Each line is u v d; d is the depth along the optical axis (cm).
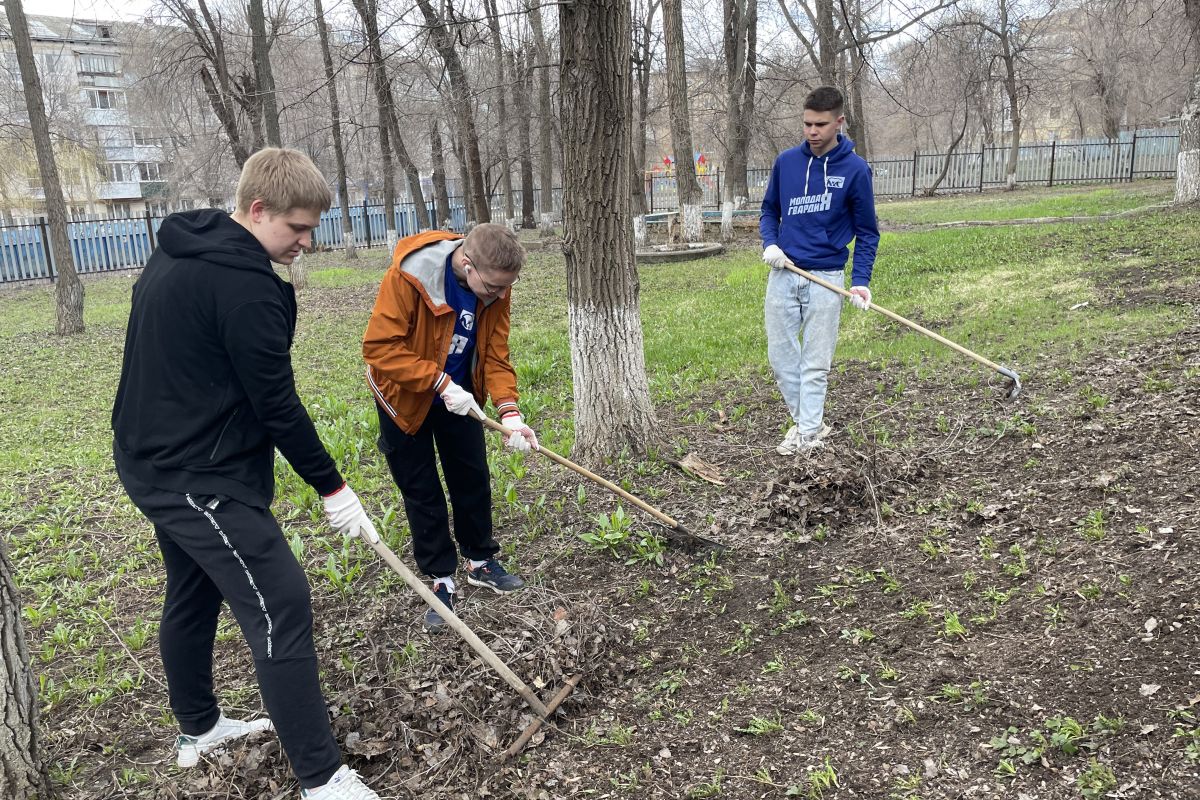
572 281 545
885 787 258
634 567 418
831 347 533
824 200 513
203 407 248
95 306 1781
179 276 241
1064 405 524
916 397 614
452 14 740
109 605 441
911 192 3397
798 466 463
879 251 1427
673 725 304
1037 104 4044
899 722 282
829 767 266
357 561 455
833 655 326
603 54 498
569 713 319
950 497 432
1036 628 313
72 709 352
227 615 414
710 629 360
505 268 345
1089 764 248
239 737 305
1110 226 1352
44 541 529
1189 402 479
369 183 4206
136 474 254
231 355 242
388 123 1898
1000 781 251
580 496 496
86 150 3095
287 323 257
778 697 308
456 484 391
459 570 432
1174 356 572
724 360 811
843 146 512
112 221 2500
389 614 399
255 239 251
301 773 262
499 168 3588
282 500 567
